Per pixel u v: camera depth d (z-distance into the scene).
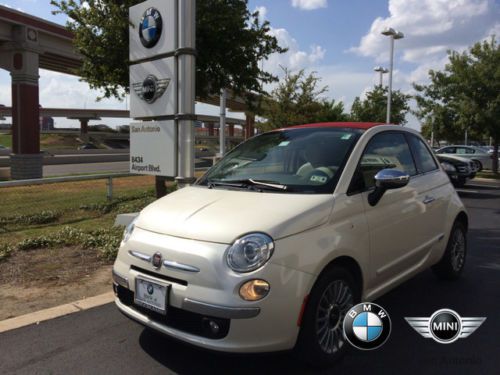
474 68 21.42
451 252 5.27
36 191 12.30
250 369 3.35
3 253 6.10
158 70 7.60
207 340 2.94
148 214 3.64
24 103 23.56
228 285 2.89
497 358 3.57
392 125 4.74
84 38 9.16
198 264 3.00
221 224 3.14
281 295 2.92
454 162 16.61
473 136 22.97
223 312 2.86
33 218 8.46
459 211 5.30
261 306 2.87
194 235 3.14
